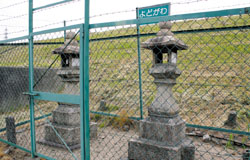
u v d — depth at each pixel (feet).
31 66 11.12
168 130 10.54
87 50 8.59
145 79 22.94
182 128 11.46
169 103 11.00
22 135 15.89
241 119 15.62
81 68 8.63
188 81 21.11
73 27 8.93
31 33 10.99
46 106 23.34
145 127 11.19
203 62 22.47
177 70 10.96
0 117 21.04
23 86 24.54
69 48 13.70
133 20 7.81
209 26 23.04
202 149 13.24
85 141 8.76
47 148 13.64
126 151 13.10
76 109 14.44
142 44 10.79
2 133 16.10
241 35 23.50
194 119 16.83
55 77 26.73
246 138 13.53
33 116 11.34
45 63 26.11
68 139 13.48
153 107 11.25
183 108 18.35
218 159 11.85
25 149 12.16
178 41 10.41
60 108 14.57
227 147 13.29
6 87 22.90
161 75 10.98
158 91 11.40
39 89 24.72
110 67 25.80
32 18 11.20
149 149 10.68
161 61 11.32
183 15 7.00
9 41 12.60
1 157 11.91
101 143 14.57
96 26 8.42
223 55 22.09
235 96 17.67
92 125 15.29
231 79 19.34
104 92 23.41
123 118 17.40
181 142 11.14
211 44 23.98
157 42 10.38
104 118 18.78
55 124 14.40
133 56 25.81
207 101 18.19
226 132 14.49
